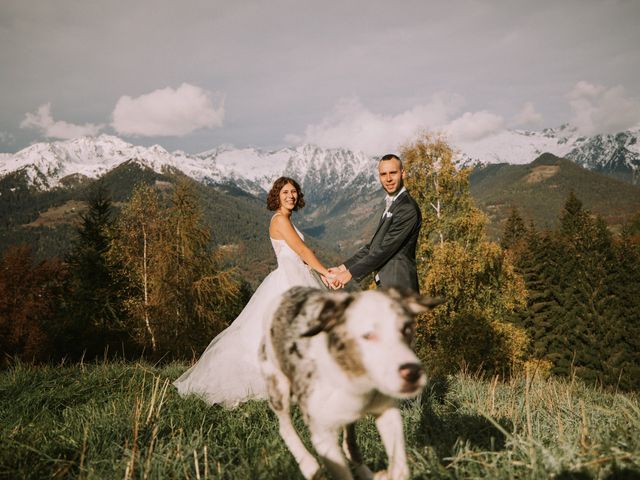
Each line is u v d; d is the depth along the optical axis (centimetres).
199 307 2636
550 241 4800
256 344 569
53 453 387
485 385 705
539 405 515
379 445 396
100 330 2962
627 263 4328
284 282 572
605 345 3919
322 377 295
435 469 312
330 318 278
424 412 493
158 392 569
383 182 521
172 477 336
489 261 2405
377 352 256
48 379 677
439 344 2228
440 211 2530
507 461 313
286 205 586
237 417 498
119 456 381
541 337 4269
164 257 2641
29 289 3825
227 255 2869
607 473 288
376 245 516
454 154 2461
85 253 3084
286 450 384
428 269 2420
